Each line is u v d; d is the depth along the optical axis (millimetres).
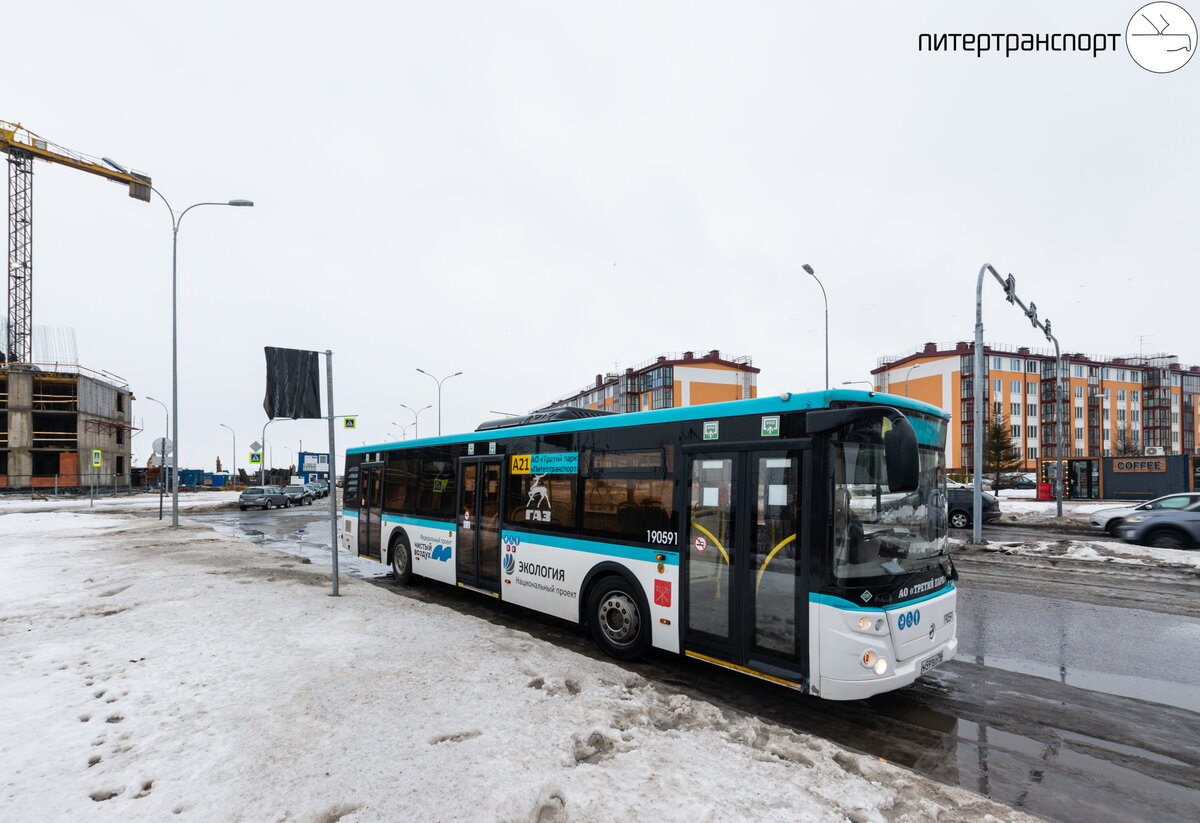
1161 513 14484
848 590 4441
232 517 28688
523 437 7738
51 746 3814
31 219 62125
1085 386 70500
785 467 4855
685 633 5551
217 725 4062
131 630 6586
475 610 8711
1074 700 5285
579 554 6754
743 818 2973
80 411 54781
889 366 72500
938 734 4598
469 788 3207
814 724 4781
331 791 3203
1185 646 6855
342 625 6648
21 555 13430
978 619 8047
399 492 10516
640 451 6141
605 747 3824
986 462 44719
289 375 8109
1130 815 3510
